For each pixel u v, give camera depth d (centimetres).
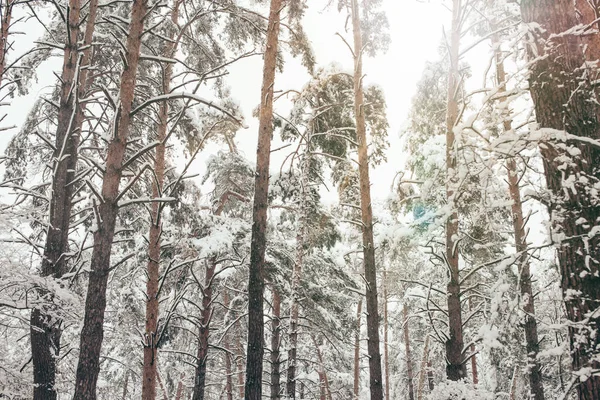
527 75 480
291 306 1213
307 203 1334
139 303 1477
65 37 1158
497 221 589
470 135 502
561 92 471
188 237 1183
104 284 667
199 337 1292
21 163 1171
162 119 1111
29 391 852
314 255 1527
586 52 602
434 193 958
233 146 1482
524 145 466
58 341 880
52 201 910
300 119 1323
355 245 1781
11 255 830
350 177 1327
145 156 1098
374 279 1013
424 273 1831
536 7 505
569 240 448
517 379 1333
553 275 943
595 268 431
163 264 1265
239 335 1786
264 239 880
